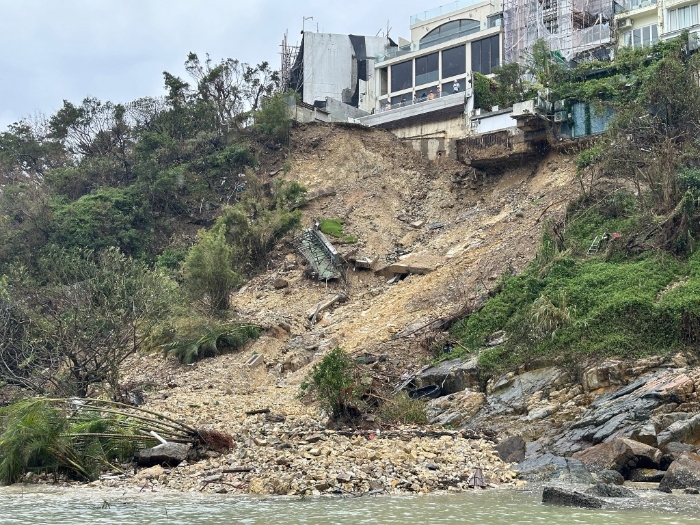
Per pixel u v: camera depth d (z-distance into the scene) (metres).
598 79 43.00
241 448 19.45
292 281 41.44
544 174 42.59
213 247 38.44
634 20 49.47
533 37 52.81
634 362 22.97
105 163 57.06
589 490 15.70
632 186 34.66
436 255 39.97
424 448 19.47
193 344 34.00
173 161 55.00
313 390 26.67
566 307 26.44
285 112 53.97
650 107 35.84
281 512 14.05
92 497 16.09
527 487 16.70
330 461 17.88
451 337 29.36
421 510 14.16
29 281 33.78
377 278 40.78
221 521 13.35
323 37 64.75
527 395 23.47
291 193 47.72
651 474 17.61
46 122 64.12
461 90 57.16
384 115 53.91
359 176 50.25
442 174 48.56
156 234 51.28
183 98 59.62
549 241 31.97
